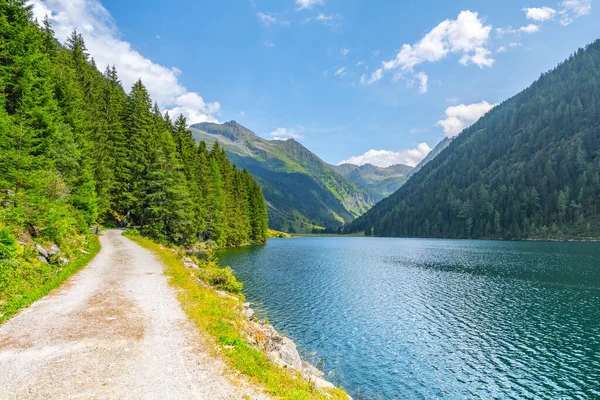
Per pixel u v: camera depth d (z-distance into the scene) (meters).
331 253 92.81
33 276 17.64
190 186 66.75
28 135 24.73
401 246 125.69
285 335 25.61
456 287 43.53
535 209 156.38
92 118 54.88
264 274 50.72
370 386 18.86
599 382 19.50
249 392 8.70
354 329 27.55
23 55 30.55
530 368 21.19
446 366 21.41
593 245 105.62
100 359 9.94
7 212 19.56
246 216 108.56
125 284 20.09
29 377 8.62
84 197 37.66
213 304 17.25
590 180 150.62
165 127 79.56
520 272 54.41
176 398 7.95
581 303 35.22
